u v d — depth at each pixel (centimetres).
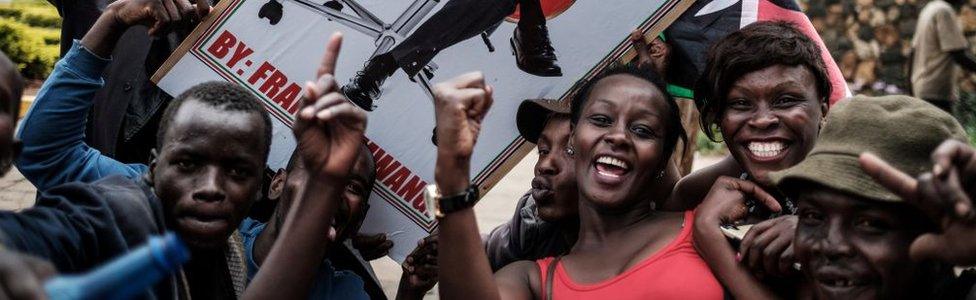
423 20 367
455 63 369
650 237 316
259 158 292
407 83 369
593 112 322
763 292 294
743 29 340
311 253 271
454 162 274
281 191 341
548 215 355
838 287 260
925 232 254
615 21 367
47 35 1191
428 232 372
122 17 347
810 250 264
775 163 331
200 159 284
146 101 409
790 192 274
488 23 367
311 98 267
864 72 1226
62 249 249
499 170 369
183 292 279
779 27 337
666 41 392
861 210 255
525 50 368
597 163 319
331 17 368
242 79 370
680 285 298
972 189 221
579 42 367
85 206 260
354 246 372
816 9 1241
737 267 297
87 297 152
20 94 244
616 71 334
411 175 371
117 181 278
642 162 318
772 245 289
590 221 325
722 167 366
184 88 372
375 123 370
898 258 254
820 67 335
